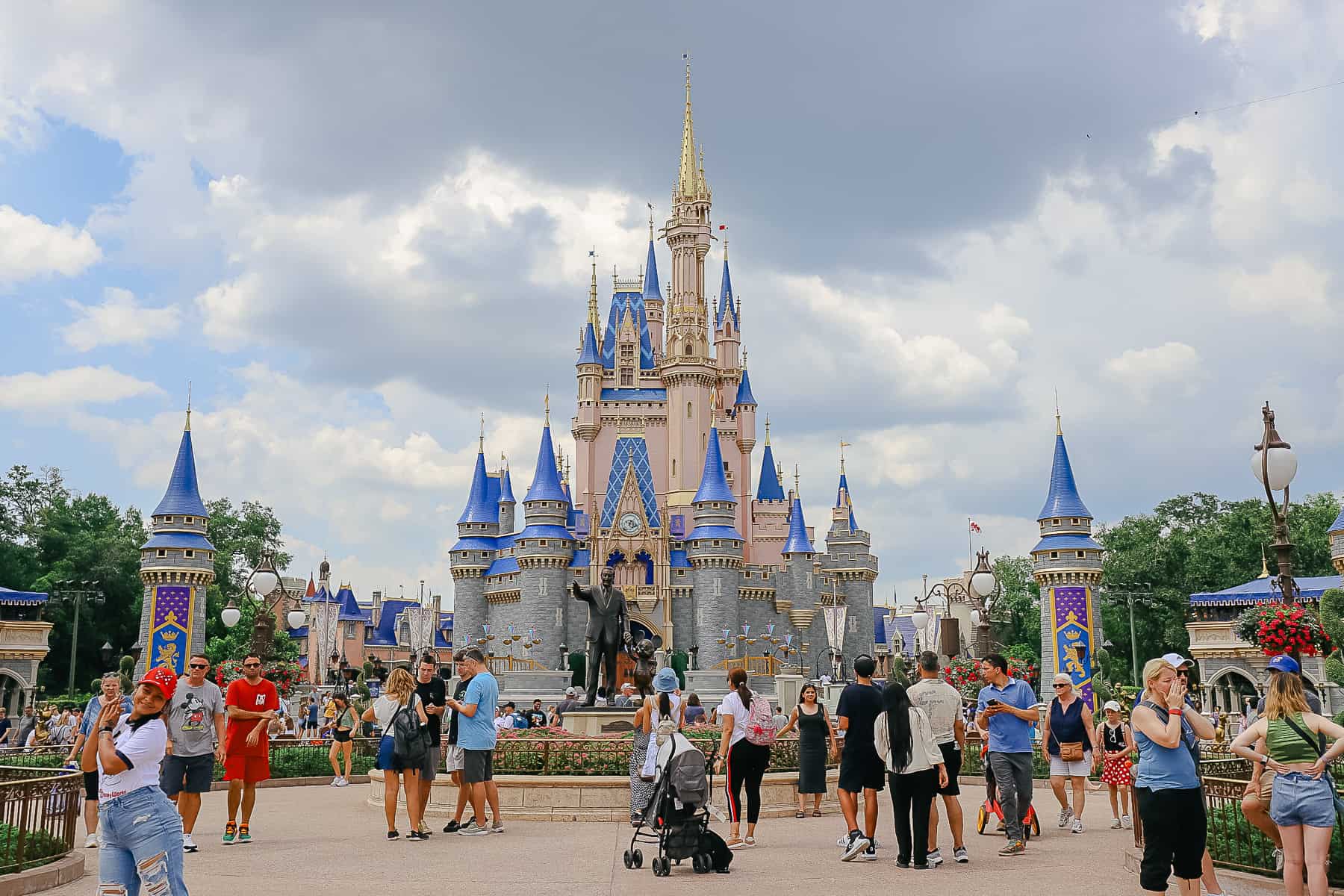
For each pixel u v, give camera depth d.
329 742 38.41
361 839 19.44
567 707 32.31
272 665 45.28
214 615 110.38
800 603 127.19
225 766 18.98
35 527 104.50
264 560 39.47
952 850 17.95
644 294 148.75
